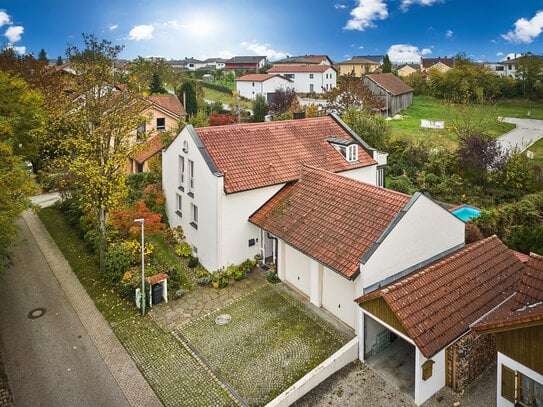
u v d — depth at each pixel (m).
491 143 35.25
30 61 46.31
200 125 42.09
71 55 24.44
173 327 18.31
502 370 12.47
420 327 13.71
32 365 15.96
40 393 14.61
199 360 16.23
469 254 17.11
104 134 23.08
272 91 90.00
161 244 25.86
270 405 13.68
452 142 46.78
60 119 24.86
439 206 18.58
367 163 28.00
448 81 79.38
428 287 15.06
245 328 18.11
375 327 16.41
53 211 31.75
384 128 43.47
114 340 17.50
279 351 16.62
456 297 15.12
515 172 33.81
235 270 22.19
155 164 32.69
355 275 16.28
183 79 80.69
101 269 22.89
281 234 20.61
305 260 20.17
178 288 21.12
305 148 26.64
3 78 29.31
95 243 24.20
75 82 25.95
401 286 14.73
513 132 53.16
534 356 11.58
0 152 19.36
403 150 41.16
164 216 28.42
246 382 15.09
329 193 21.38
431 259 18.81
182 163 25.83
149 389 14.82
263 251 23.48
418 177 36.69
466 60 83.31
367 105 53.59
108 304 20.11
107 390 14.77
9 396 14.45
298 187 23.11
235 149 24.27
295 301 20.02
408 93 73.12
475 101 72.44
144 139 24.98
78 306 19.92
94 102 23.39
